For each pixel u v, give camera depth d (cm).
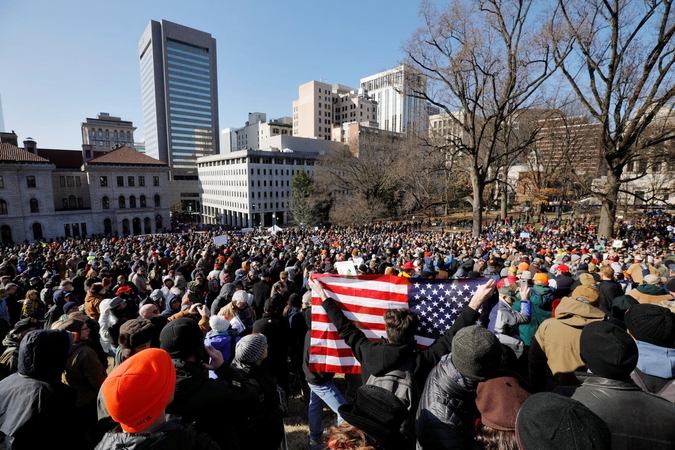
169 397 183
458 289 358
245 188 8681
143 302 687
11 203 5369
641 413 186
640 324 265
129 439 174
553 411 127
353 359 364
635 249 1680
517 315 407
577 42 1889
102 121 13062
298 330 557
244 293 573
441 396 206
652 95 1783
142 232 6831
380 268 1073
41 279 1080
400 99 12019
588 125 2844
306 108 13588
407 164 3684
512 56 2056
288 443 432
